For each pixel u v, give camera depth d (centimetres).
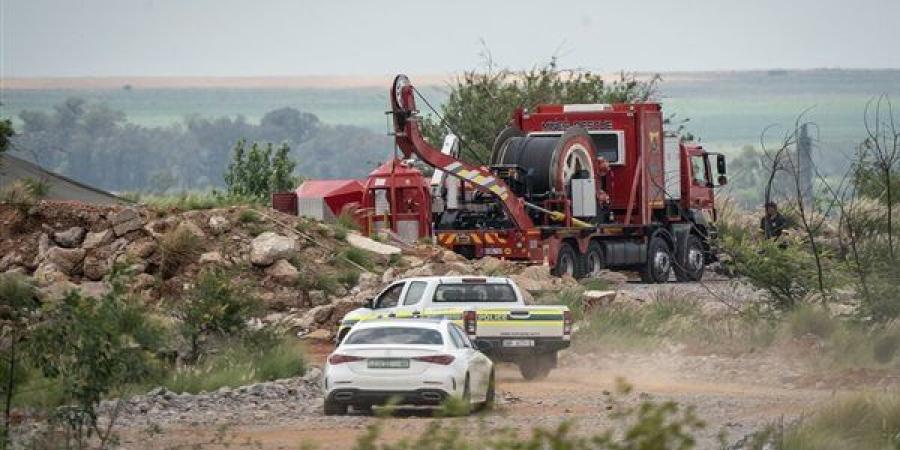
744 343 11375
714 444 6731
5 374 7388
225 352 10538
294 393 9238
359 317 10525
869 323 11200
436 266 14688
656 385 9956
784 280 11956
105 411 8162
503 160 17700
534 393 9425
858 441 6788
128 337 7038
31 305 7200
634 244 18512
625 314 12281
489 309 10181
